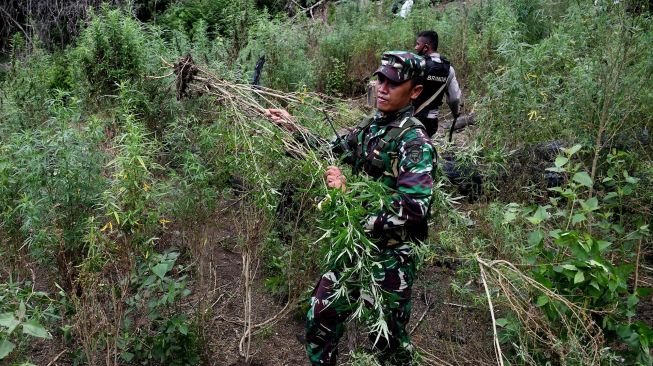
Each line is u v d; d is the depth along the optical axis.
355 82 8.19
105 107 4.87
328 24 10.46
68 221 3.32
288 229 3.75
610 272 3.17
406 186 2.69
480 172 4.27
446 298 3.92
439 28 8.74
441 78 4.62
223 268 4.24
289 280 3.68
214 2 10.70
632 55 4.21
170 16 10.38
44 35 10.20
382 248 2.82
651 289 3.32
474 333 3.71
